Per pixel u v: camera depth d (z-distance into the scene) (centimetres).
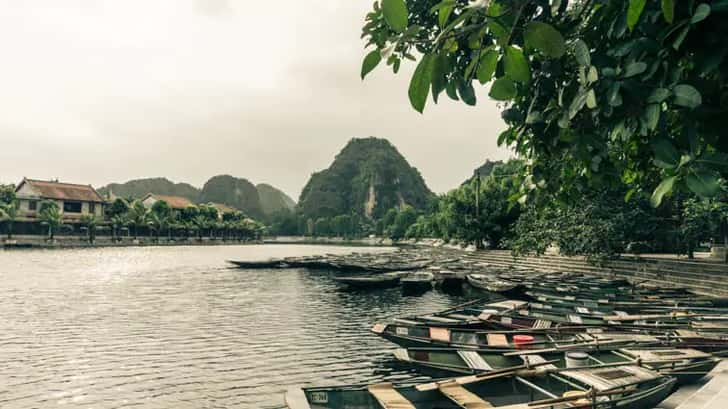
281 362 1187
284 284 2925
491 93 185
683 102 170
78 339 1427
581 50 186
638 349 905
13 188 7450
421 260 4050
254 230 14212
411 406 626
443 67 148
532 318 1311
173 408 895
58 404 916
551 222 2364
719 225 1977
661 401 681
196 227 10875
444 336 1141
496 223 4062
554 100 239
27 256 5278
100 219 8444
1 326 1609
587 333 1055
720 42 165
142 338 1445
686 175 178
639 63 180
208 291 2572
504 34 154
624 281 2062
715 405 469
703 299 1512
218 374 1091
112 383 1034
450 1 147
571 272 2562
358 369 1122
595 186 314
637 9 159
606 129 232
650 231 2125
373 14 232
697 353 869
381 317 1806
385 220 15375
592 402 613
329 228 19600
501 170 4419
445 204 5275
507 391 778
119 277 3222
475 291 2397
